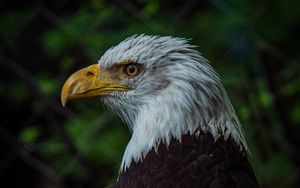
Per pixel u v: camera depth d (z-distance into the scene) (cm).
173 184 802
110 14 1317
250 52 1327
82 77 875
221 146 818
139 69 850
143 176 818
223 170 805
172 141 822
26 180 1471
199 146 816
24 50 1382
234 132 830
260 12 1374
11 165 1463
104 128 1320
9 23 1377
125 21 1330
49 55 1370
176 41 842
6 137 1420
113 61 862
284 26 1406
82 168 1317
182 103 825
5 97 1403
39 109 1291
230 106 837
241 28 1355
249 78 1302
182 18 1348
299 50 1406
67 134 1289
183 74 828
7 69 1397
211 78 828
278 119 1325
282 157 1321
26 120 1429
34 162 1331
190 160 810
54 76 1348
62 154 1323
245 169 823
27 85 1369
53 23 1355
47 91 1287
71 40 1345
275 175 1305
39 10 1323
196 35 1357
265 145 1304
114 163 1307
